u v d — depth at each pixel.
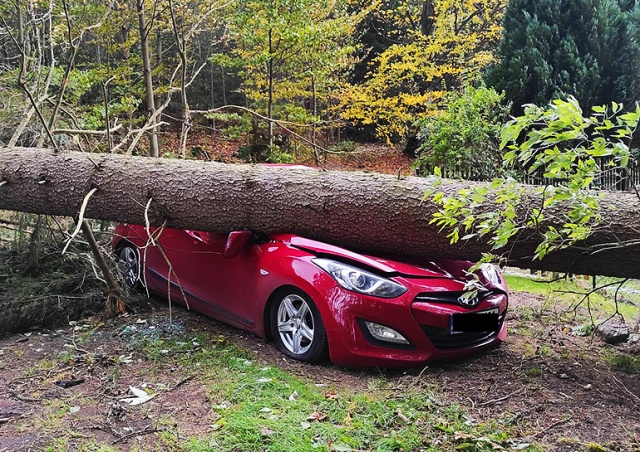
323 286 3.18
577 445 2.37
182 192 3.80
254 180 3.71
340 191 3.52
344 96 12.70
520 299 5.24
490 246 3.19
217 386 2.93
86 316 4.24
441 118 8.40
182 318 4.22
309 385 2.97
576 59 10.91
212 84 16.80
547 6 11.55
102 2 9.57
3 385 2.99
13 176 4.04
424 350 3.10
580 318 4.53
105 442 2.36
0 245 4.79
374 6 13.73
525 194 3.05
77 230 3.36
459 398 2.85
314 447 2.30
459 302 3.17
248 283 3.69
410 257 3.56
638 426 2.56
